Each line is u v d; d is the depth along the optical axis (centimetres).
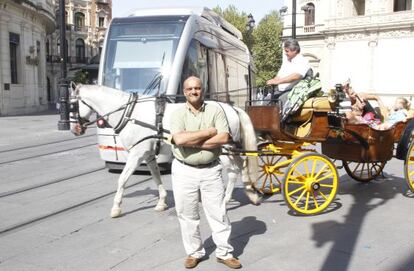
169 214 611
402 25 3500
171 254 474
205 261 455
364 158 650
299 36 4169
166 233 537
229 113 567
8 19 2652
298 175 593
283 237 519
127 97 608
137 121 589
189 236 436
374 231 536
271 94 705
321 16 4047
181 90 849
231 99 1230
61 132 1678
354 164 931
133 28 890
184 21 894
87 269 441
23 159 1073
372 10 3675
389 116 737
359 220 577
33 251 489
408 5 3756
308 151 616
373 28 3659
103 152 884
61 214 619
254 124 625
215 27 1099
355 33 3794
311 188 590
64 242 514
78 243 510
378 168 830
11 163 1021
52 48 5503
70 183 805
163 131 577
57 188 770
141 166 877
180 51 856
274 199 682
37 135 1576
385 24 3584
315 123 600
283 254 470
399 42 3559
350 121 701
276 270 433
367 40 3734
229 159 605
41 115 2684
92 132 1694
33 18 3064
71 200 690
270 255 468
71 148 1256
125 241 513
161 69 848
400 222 568
